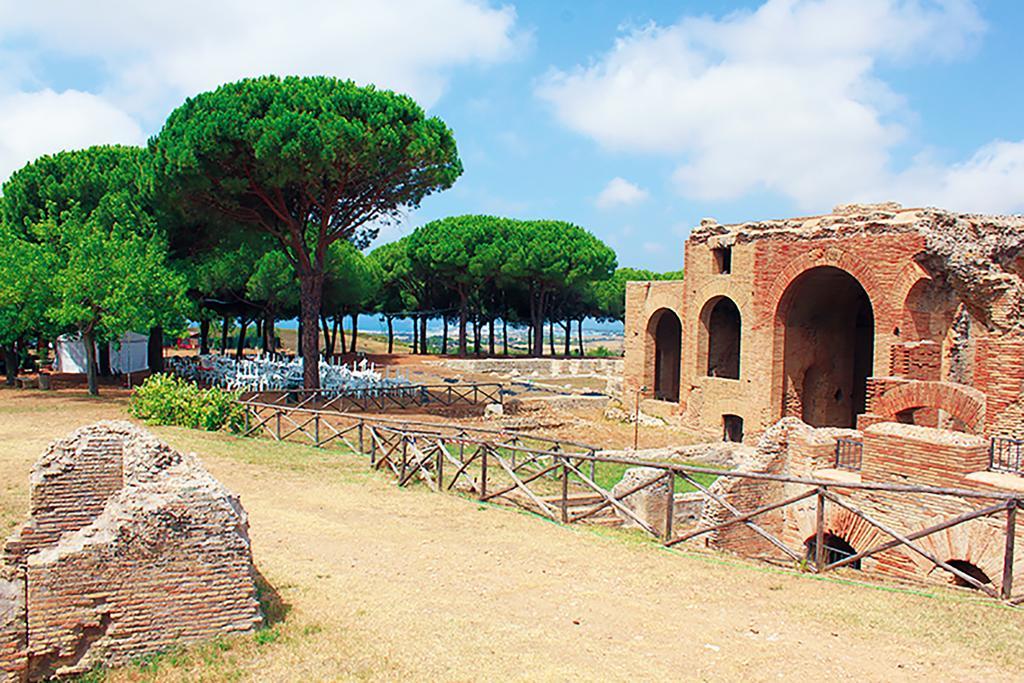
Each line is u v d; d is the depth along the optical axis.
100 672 6.92
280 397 30.20
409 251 61.00
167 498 7.39
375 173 29.03
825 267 25.98
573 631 8.27
